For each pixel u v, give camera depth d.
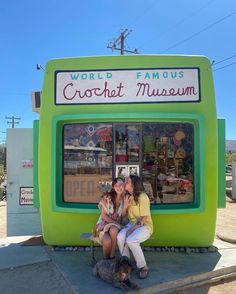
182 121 3.48
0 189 13.70
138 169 3.50
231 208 7.89
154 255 3.38
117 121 3.48
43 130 3.48
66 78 3.49
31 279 2.86
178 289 2.76
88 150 3.54
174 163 3.53
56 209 3.45
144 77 3.45
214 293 2.72
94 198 3.53
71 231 3.51
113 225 2.93
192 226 3.46
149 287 2.66
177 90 3.44
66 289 2.67
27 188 4.56
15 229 4.54
